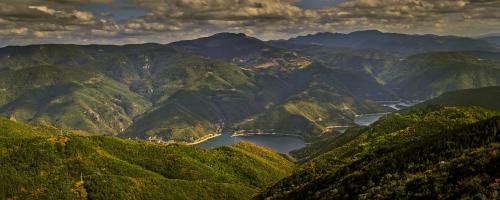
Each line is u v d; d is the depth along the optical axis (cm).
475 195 7388
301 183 15938
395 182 9488
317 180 13788
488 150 8906
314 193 12412
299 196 13125
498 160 8194
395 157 11388
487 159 8388
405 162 10662
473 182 7838
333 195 10856
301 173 17400
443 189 8262
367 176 10900
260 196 17075
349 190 10638
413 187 8912
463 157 9131
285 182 17175
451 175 8575
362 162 13500
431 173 9094
